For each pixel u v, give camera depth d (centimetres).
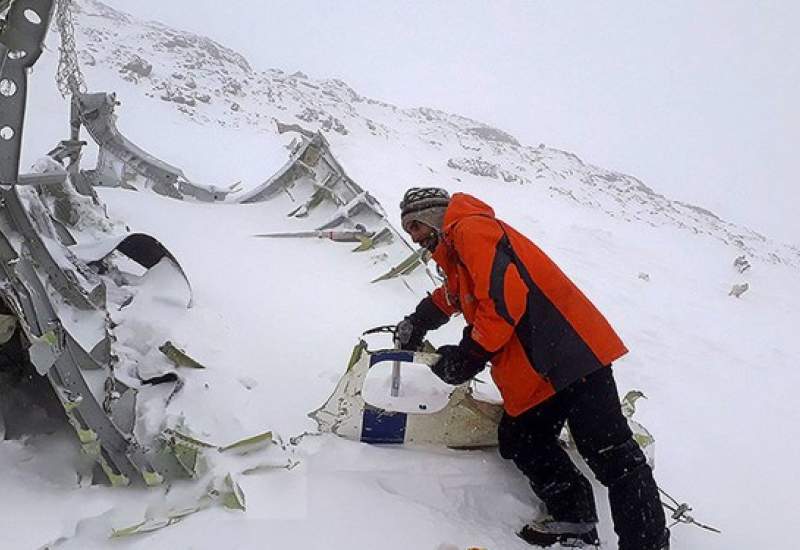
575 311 242
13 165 219
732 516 368
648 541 236
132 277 366
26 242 232
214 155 1030
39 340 207
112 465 236
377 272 484
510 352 245
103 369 237
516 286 231
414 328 293
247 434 266
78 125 474
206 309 358
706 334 754
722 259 1316
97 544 214
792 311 1022
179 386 279
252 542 221
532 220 1182
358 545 229
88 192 472
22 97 209
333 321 399
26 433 254
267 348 346
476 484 275
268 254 482
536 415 255
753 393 593
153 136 1035
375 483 263
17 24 199
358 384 279
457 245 242
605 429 242
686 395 548
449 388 304
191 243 474
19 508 221
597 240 1147
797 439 510
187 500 236
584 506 257
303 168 614
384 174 1212
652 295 881
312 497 245
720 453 452
